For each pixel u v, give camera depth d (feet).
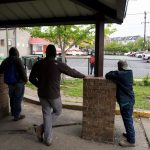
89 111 11.14
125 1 9.25
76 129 12.59
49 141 10.64
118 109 15.17
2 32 74.90
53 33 26.14
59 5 13.24
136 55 116.57
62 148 10.48
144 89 23.81
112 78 10.66
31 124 13.12
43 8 13.93
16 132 12.00
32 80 10.82
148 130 12.78
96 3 11.35
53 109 10.67
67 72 10.52
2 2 12.40
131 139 10.82
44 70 10.34
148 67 56.80
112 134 11.00
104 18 12.05
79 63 61.21
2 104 13.89
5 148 10.34
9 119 13.82
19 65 12.91
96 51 11.95
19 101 13.47
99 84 10.87
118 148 10.63
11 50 13.12
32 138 11.37
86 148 10.53
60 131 12.27
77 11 13.52
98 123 11.09
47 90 10.27
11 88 13.32
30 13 14.82
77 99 18.53
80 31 26.22
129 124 10.79
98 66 11.93
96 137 11.19
